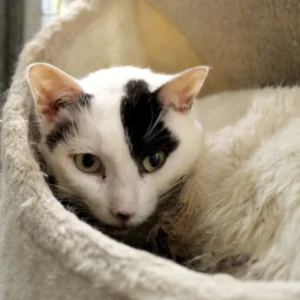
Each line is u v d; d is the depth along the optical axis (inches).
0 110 18.3
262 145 13.5
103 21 18.4
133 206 13.2
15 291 12.6
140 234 15.0
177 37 19.5
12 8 22.4
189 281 9.4
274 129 14.2
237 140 14.3
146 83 14.7
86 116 13.7
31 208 11.8
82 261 10.4
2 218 13.7
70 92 13.9
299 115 14.2
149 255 10.0
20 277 12.3
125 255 10.0
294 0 16.5
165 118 14.1
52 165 14.2
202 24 18.6
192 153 14.7
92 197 13.5
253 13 17.4
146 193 13.7
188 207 14.3
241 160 13.8
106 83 14.6
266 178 12.5
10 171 13.0
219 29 18.4
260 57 18.2
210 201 13.7
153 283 9.5
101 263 10.2
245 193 12.9
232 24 18.0
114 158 13.3
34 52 16.2
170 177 14.3
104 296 10.1
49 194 12.1
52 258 11.2
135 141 13.4
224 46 18.7
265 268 11.9
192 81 14.3
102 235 10.6
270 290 9.2
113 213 13.2
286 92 15.6
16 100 14.8
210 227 13.6
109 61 19.0
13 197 12.7
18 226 12.3
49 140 14.2
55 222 11.2
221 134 15.1
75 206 14.1
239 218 12.9
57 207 11.7
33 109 15.4
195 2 18.3
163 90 14.0
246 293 9.1
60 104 14.1
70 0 21.9
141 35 19.7
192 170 14.8
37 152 14.5
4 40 22.9
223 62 19.1
